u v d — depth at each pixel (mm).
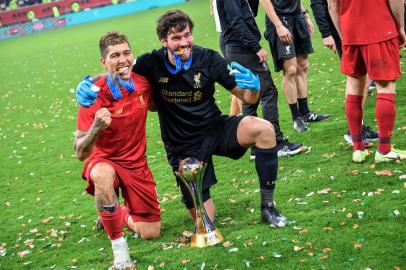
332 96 9281
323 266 4039
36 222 6336
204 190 5133
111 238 4648
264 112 6738
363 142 6410
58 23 39938
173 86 4875
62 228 6000
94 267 4820
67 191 7336
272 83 6738
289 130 7836
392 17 5625
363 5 5605
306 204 5219
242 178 6414
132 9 39469
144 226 5094
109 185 4629
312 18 18781
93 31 31406
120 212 4641
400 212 4648
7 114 13680
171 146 5148
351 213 4805
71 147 9672
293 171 6180
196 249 4734
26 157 9531
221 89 11695
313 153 6637
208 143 5023
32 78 18531
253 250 4496
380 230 4422
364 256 4086
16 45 33156
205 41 18688
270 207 4945
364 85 5879
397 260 3959
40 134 11094
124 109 4734
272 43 7465
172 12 4734
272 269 4160
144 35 24016
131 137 4844
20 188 7848
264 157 4832
